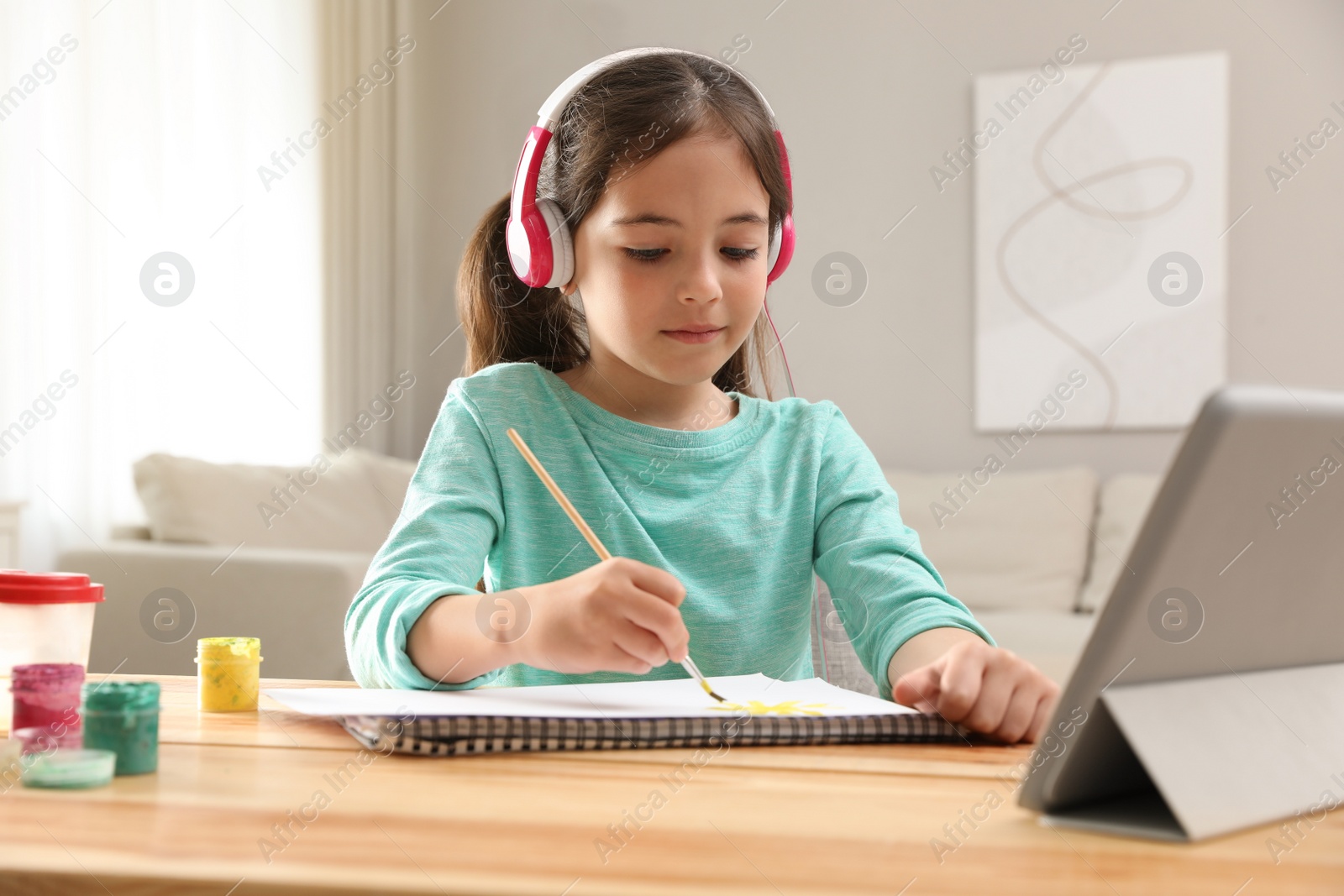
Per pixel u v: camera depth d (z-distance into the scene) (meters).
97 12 2.41
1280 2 2.91
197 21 2.72
